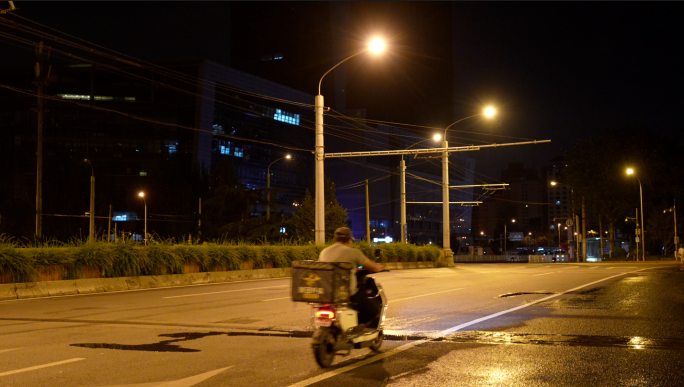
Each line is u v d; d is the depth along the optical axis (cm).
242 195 4388
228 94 11050
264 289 1900
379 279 2348
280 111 12219
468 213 17962
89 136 10738
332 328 716
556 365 705
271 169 11962
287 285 2094
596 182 6556
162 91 11112
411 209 14850
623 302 1384
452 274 2777
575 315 1154
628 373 662
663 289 1756
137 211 10600
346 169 13675
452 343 860
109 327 1034
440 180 15938
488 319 1107
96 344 864
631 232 7869
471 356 764
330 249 769
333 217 5925
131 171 10744
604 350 798
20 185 10588
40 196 3716
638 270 3164
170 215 7956
